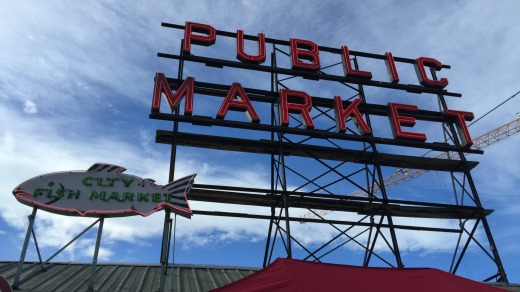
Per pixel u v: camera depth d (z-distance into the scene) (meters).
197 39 21.73
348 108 21.12
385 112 22.25
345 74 22.95
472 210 19.80
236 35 22.73
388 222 18.67
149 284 13.88
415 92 23.34
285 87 21.95
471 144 21.41
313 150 20.23
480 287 11.41
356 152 20.53
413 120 21.52
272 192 18.41
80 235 13.81
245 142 19.56
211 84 20.55
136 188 14.73
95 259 13.03
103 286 13.23
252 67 21.81
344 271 11.34
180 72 20.88
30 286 12.52
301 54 22.97
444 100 23.16
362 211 19.69
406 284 11.09
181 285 14.12
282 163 19.12
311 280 10.34
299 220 18.66
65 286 12.87
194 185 17.81
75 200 14.02
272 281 10.12
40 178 14.13
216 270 16.48
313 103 21.66
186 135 18.89
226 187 18.00
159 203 14.64
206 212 18.00
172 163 17.89
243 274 16.22
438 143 21.33
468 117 22.50
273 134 20.41
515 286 17.42
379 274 11.48
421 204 19.45
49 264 14.93
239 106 19.91
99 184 14.52
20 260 12.57
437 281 11.34
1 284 10.00
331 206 19.38
